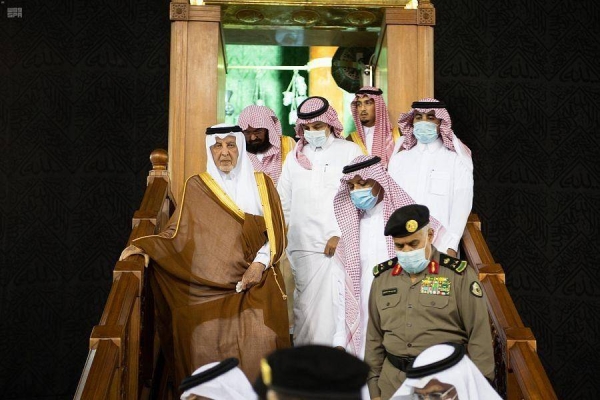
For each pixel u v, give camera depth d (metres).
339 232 5.72
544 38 8.05
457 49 8.03
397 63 7.22
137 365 4.54
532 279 7.81
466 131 7.96
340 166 5.87
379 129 6.37
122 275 4.62
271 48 10.07
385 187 5.02
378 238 5.07
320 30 7.82
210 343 4.77
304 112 5.86
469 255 5.22
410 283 4.11
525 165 7.94
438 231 5.18
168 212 5.98
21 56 7.84
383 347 4.17
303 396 1.55
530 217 7.88
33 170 7.73
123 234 7.74
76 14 7.95
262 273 4.92
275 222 4.99
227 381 3.24
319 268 5.69
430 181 5.60
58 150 7.77
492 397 3.30
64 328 7.57
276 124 6.44
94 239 7.71
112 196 7.78
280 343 4.82
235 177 5.07
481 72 8.02
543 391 3.90
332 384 1.55
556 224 7.88
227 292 4.88
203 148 6.99
